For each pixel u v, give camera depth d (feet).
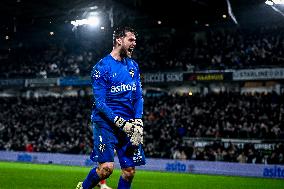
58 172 175.22
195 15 355.77
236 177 194.18
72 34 412.77
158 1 324.60
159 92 368.48
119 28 48.01
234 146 256.73
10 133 359.25
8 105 402.31
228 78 310.45
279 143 257.55
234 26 366.22
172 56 360.48
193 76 323.57
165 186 121.08
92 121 48.24
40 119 368.68
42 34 430.61
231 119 290.76
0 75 411.75
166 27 391.45
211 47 351.05
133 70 49.03
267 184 147.43
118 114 47.32
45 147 323.78
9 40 433.07
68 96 406.00
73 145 309.42
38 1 332.19
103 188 67.36
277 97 296.10
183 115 313.94
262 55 310.24
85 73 370.12
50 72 384.47
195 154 262.67
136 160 47.75
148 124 314.35
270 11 343.05
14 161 294.05
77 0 328.70
